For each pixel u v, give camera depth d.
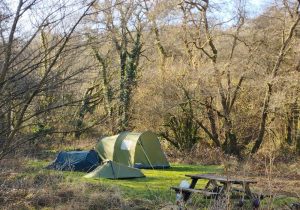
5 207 8.21
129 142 17.44
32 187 9.56
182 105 23.75
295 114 24.09
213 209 7.29
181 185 9.88
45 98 3.30
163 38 23.00
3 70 3.14
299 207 9.12
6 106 3.21
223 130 23.36
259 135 21.62
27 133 3.40
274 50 22.55
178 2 21.50
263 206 8.66
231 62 22.58
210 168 17.97
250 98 23.88
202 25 23.09
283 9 22.19
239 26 22.55
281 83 21.20
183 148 24.41
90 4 3.26
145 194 10.84
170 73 23.14
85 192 9.84
